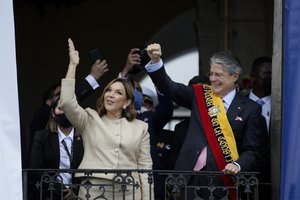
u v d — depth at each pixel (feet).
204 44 104.53
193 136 73.15
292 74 70.64
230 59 73.20
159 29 107.65
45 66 106.93
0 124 69.62
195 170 72.49
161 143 78.28
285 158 70.18
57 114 74.54
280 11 72.54
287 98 70.59
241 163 71.05
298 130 70.23
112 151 71.51
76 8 108.27
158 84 73.31
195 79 77.87
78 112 71.36
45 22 107.65
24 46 107.04
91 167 71.41
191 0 107.45
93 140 71.67
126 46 107.86
